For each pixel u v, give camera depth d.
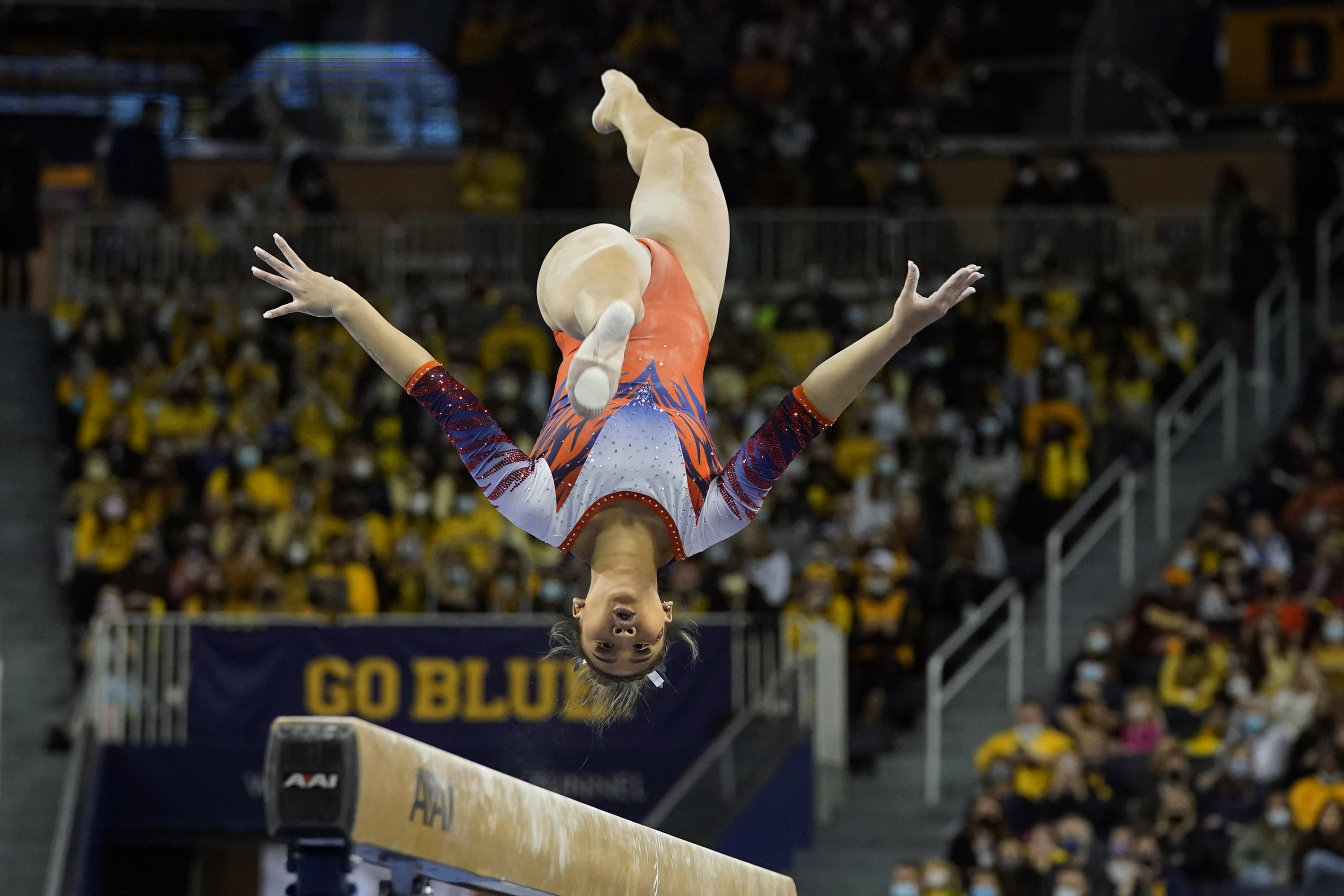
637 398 6.34
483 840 5.35
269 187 26.94
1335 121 27.47
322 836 4.71
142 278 25.39
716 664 18.52
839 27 29.41
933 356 23.31
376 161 28.38
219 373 23.47
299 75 29.78
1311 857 14.96
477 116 28.11
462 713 18.47
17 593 22.03
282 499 21.25
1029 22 30.12
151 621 18.62
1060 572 21.33
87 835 17.72
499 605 19.27
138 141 25.89
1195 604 18.83
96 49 29.08
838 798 18.59
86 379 23.23
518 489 6.28
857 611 19.52
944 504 21.03
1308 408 21.89
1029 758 17.27
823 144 27.33
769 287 25.22
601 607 6.02
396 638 18.55
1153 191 28.08
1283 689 17.23
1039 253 25.31
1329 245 25.45
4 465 23.66
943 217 25.77
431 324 24.02
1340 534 18.95
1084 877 15.85
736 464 6.30
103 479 21.53
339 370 23.64
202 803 18.47
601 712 6.45
